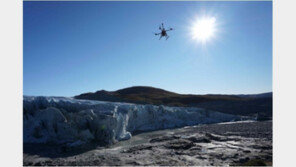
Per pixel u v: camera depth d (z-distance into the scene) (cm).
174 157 2273
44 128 3228
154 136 3975
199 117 6500
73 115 3434
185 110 6762
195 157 2297
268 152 2466
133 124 4647
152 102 8625
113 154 2409
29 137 3088
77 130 3162
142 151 2536
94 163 2025
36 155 2473
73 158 2298
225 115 7162
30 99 3828
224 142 3111
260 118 6894
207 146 2833
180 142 2939
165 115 5653
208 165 2008
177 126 5475
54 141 3067
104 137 3234
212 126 5266
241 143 3009
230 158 2245
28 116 3353
